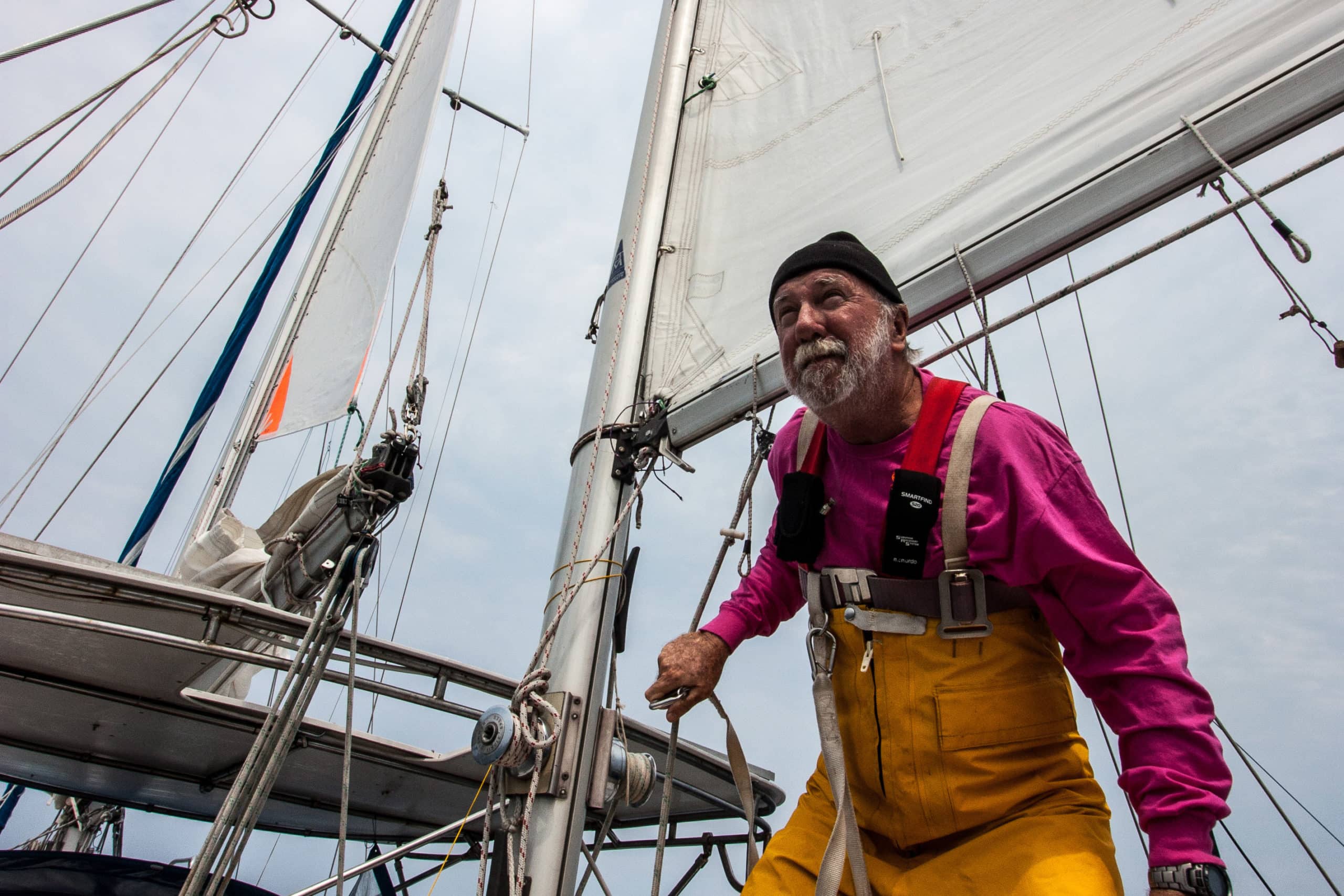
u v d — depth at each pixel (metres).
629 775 2.31
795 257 1.71
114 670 3.54
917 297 2.24
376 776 4.48
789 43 3.28
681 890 4.53
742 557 2.07
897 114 2.68
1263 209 1.60
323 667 3.04
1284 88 1.71
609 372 2.78
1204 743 1.22
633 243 3.03
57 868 3.76
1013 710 1.46
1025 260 2.06
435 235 3.90
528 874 2.04
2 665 3.56
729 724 1.86
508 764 2.09
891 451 1.63
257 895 4.04
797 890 1.54
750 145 3.11
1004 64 2.45
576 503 2.62
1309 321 1.62
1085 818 1.40
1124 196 1.91
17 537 3.09
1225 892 1.12
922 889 1.43
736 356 2.55
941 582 1.50
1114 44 2.17
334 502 4.11
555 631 2.31
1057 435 1.54
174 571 4.96
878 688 1.53
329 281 7.19
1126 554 1.43
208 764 4.51
